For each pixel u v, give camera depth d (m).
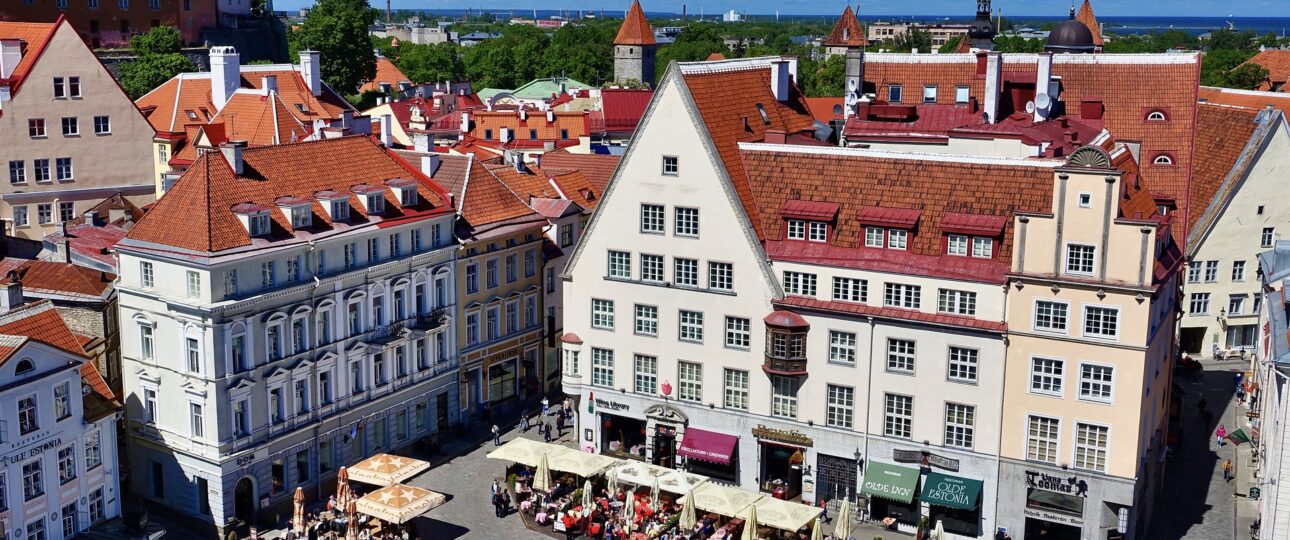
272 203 91.94
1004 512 90.00
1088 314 84.81
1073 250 84.75
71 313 96.56
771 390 96.50
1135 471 85.12
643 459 104.06
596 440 105.56
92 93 140.25
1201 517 95.44
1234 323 136.25
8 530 78.31
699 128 95.25
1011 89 117.56
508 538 92.12
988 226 88.31
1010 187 89.50
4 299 84.31
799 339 94.06
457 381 109.56
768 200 97.06
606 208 100.25
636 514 92.25
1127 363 84.00
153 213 90.12
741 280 96.00
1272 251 108.19
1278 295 87.38
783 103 116.31
